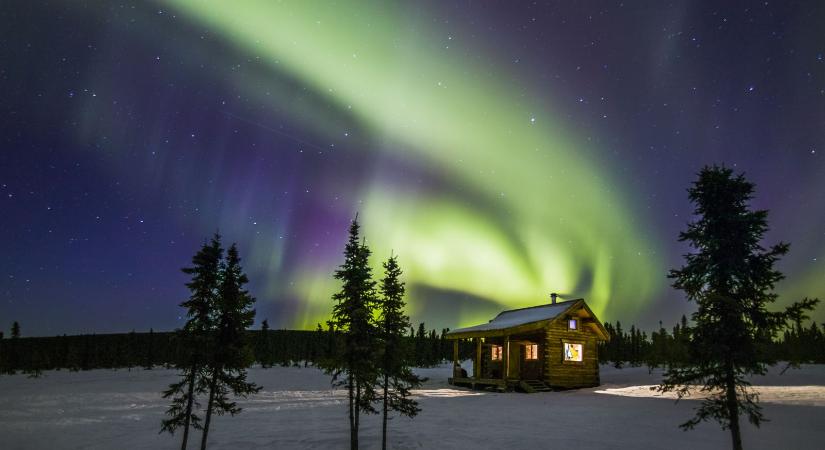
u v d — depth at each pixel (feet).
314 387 139.13
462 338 136.05
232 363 45.73
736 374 35.94
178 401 45.24
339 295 48.91
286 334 350.84
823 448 43.21
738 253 35.55
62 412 83.15
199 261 46.42
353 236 50.44
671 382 37.68
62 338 369.50
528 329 118.73
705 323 36.14
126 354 291.58
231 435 57.21
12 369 256.93
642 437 50.31
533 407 79.25
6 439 58.18
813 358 193.26
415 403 49.70
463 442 49.80
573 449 45.21
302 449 48.70
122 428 65.36
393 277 51.01
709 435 50.67
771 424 55.42
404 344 49.55
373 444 50.26
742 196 36.76
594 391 110.83
